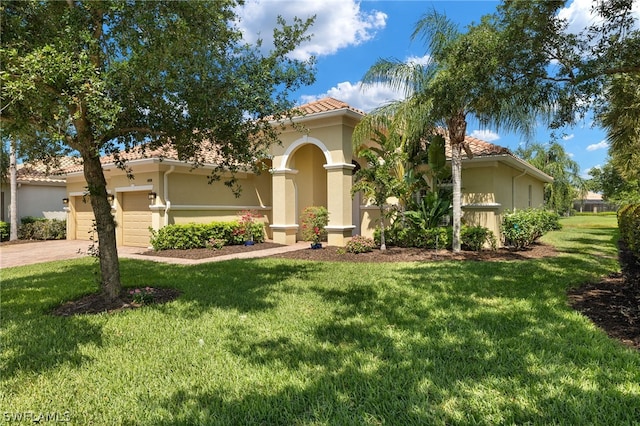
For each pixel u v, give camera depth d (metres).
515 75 6.02
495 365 3.79
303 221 14.57
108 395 3.36
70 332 4.96
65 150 7.42
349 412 3.03
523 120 10.29
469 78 6.17
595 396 3.15
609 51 5.24
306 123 14.49
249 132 6.83
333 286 7.54
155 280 8.33
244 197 17.94
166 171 14.52
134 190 15.53
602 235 18.97
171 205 14.78
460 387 3.36
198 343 4.54
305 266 10.16
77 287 7.79
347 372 3.70
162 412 3.08
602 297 6.41
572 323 5.00
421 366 3.80
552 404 3.05
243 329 5.01
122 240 16.44
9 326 5.24
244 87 5.93
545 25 5.46
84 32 4.80
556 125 6.47
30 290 7.59
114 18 5.39
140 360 4.07
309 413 3.04
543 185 28.92
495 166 13.80
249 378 3.62
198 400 3.26
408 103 11.77
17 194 22.16
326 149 14.27
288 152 15.45
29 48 5.06
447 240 12.99
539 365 3.76
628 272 8.73
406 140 13.33
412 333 4.75
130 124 6.33
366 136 13.05
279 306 6.11
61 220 21.69
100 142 6.10
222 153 7.04
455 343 4.38
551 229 22.19
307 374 3.68
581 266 9.48
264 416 3.01
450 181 14.77
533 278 7.95
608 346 4.19
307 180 17.89
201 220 15.99
